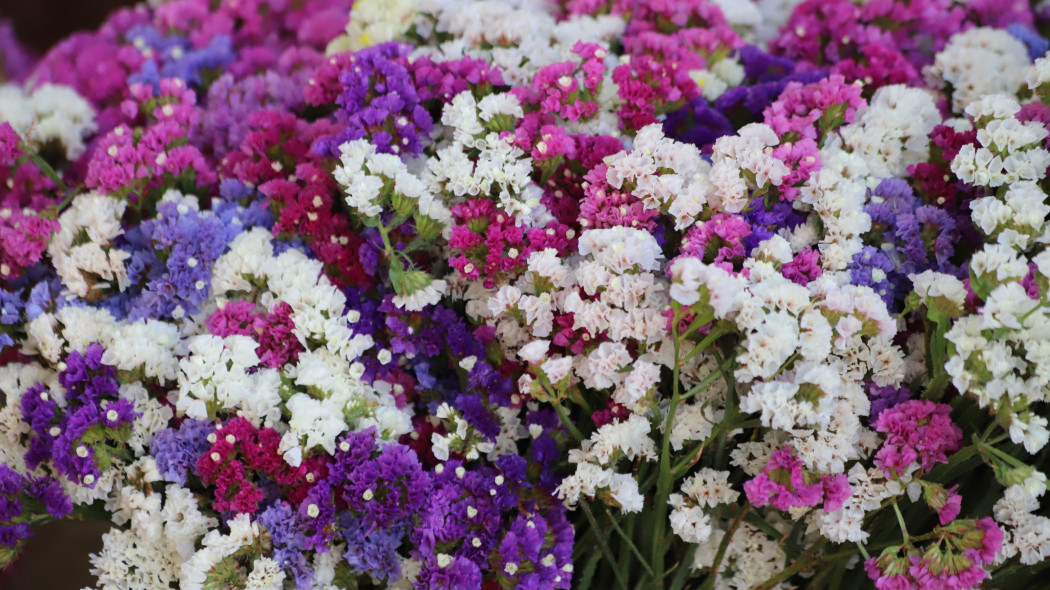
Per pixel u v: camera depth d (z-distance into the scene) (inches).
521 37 44.9
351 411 39.9
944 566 38.1
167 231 41.9
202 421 40.2
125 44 53.5
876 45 45.8
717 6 47.3
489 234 40.4
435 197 42.3
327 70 43.9
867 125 42.6
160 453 39.7
